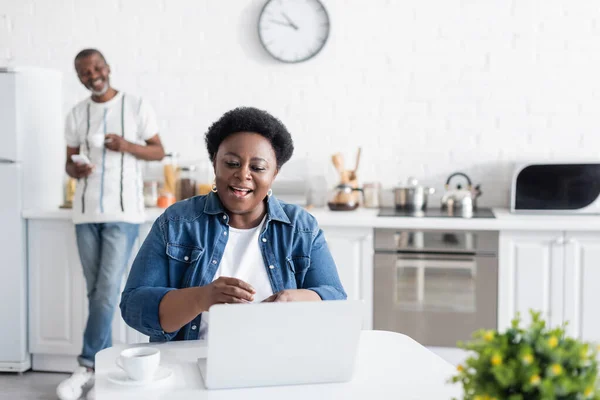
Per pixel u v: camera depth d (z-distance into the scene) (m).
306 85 4.12
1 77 3.67
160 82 4.21
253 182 1.85
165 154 3.96
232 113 1.89
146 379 1.52
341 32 4.06
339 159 4.00
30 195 3.78
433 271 3.57
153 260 1.87
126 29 4.20
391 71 4.05
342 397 1.47
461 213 3.77
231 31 4.14
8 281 3.76
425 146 4.06
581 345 1.06
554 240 3.46
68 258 3.74
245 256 1.91
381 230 3.59
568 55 3.90
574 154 3.93
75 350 3.78
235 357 1.48
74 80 4.25
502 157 4.00
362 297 3.62
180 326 1.74
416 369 1.64
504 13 3.93
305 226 1.96
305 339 1.49
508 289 3.51
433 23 3.99
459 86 4.00
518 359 1.05
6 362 3.81
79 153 3.59
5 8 4.23
